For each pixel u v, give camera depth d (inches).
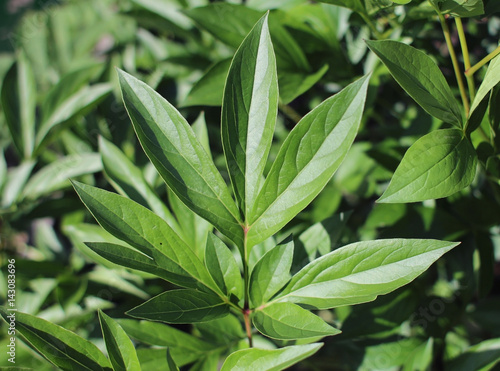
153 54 26.6
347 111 13.8
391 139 20.5
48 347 14.8
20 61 23.9
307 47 20.1
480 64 16.0
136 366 14.9
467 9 15.7
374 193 22.6
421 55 15.0
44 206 23.7
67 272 22.8
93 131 24.6
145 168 22.7
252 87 14.7
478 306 20.5
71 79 23.2
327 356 21.0
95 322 20.9
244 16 19.2
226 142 14.7
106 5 30.9
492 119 16.3
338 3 17.6
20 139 23.6
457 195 19.3
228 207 14.9
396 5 17.6
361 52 20.6
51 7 30.9
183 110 23.2
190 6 23.6
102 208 14.4
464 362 17.5
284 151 14.2
